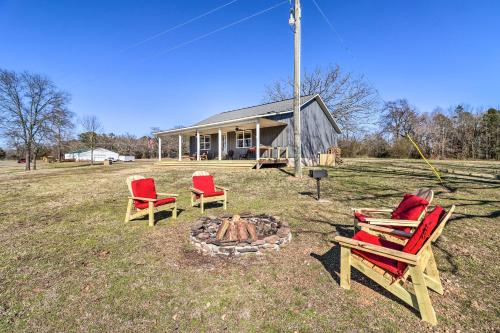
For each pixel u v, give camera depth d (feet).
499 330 6.79
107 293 8.74
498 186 25.04
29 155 75.46
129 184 17.04
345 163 53.01
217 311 7.76
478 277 9.39
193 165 52.16
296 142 32.22
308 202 21.12
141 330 7.02
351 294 8.48
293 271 10.00
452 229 13.91
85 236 14.35
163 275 9.86
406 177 31.17
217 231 12.44
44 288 9.09
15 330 7.04
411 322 7.14
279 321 7.29
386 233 10.37
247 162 43.04
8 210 20.80
